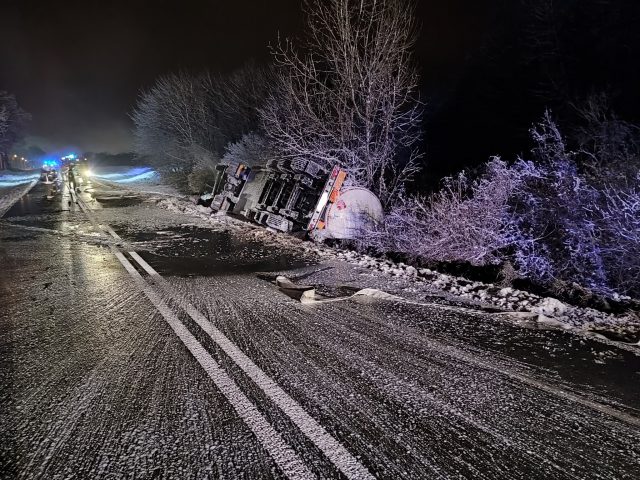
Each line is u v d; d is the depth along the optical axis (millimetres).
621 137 11836
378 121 15672
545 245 9750
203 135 34531
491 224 9812
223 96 33250
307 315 5855
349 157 15508
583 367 4422
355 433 3316
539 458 3064
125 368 4359
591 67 19828
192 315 5848
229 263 9031
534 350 4812
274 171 13742
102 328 5426
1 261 9492
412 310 6090
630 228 8531
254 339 5043
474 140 24156
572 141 14977
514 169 10531
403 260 10359
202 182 29688
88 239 12109
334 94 15664
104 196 26672
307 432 3322
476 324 5574
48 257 9828
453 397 3832
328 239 11938
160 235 12617
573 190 9547
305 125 16531
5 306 6406
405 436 3285
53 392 3934
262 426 3393
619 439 3287
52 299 6684
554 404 3746
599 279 8836
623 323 5730
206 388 3957
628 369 4391
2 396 3885
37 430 3393
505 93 23109
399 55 14758
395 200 15109
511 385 4051
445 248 10000
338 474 2891
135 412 3604
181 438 3266
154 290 7059
